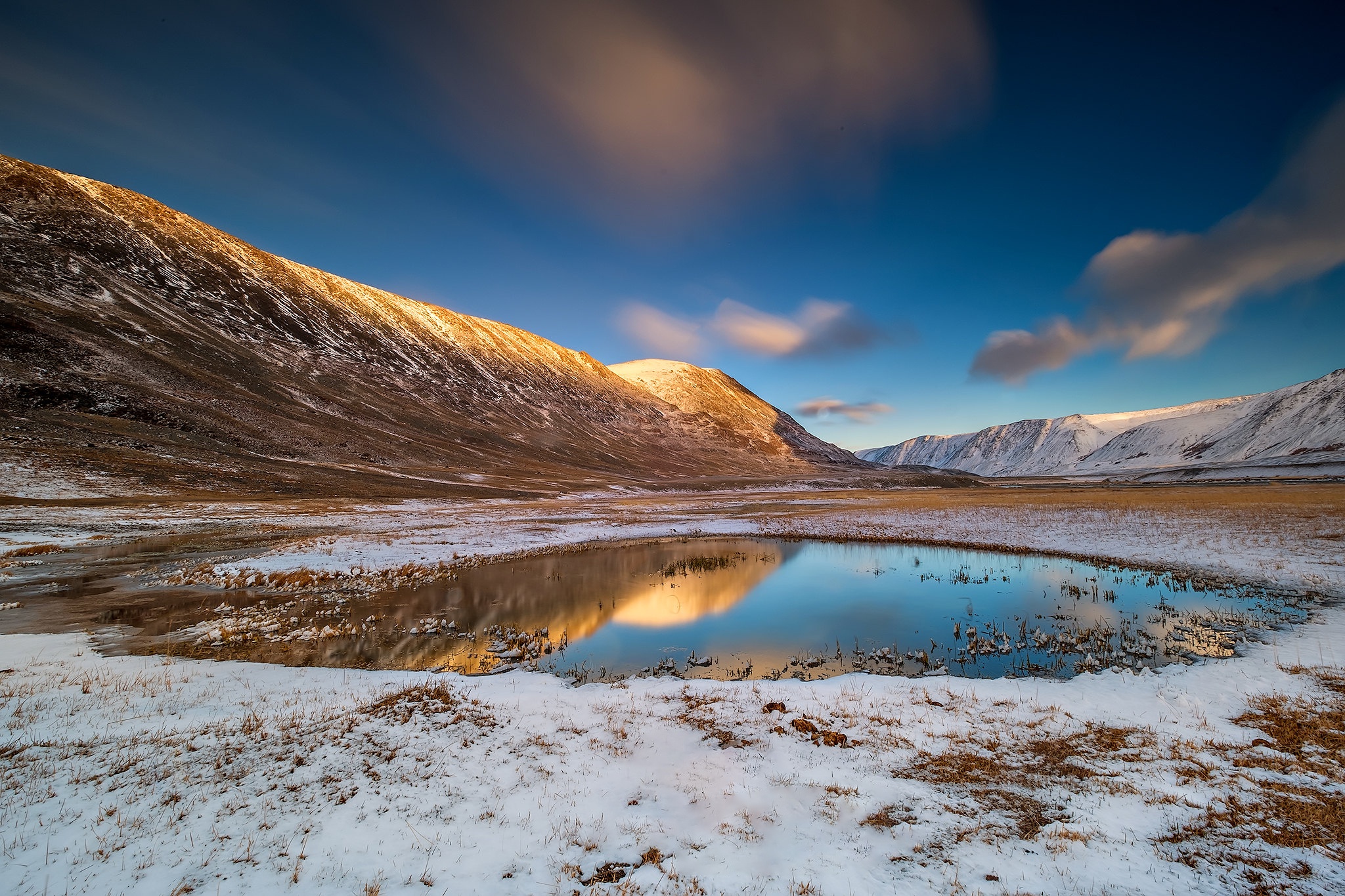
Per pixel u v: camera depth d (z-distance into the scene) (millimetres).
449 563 26797
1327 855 5684
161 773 7129
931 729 9336
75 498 39375
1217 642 14266
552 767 7949
